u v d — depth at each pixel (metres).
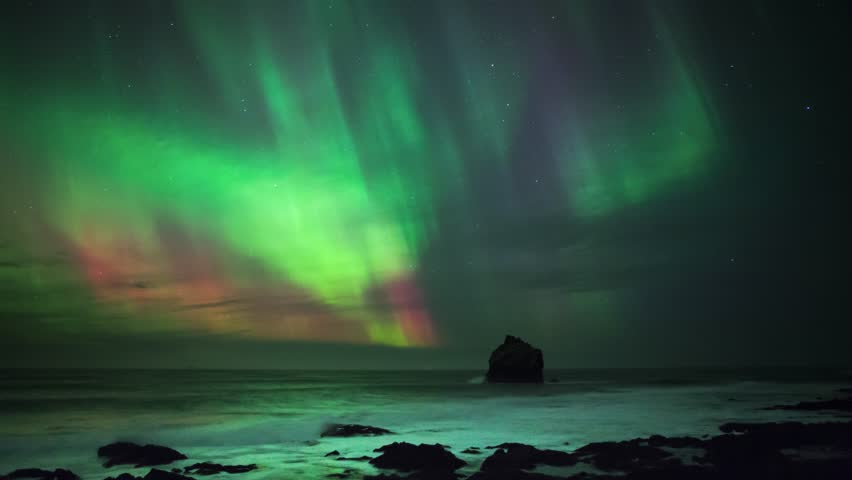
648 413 25.97
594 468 12.10
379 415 25.25
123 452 14.26
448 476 11.26
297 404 30.59
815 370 132.75
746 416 24.25
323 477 11.52
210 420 22.94
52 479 11.52
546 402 32.56
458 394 39.22
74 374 94.94
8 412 25.67
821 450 13.87
